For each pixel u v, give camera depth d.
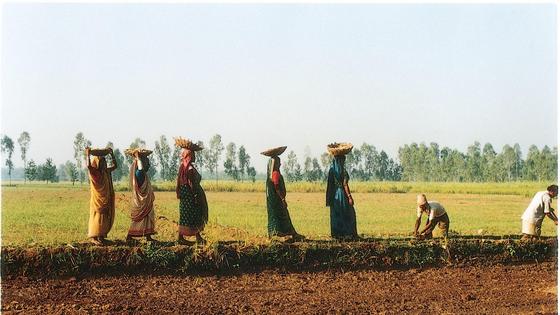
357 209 32.19
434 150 129.75
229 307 12.58
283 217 16.33
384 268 15.86
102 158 15.16
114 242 15.48
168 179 81.38
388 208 33.06
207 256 15.02
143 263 14.76
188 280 14.52
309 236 17.80
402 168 129.88
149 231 15.44
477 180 120.50
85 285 13.94
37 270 14.26
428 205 17.38
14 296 12.98
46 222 21.94
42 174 94.38
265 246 15.46
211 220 22.00
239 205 32.78
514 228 22.59
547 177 106.44
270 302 12.97
